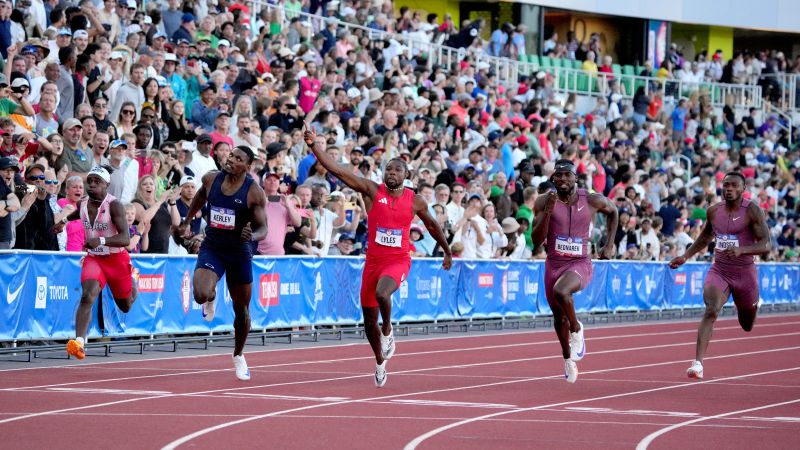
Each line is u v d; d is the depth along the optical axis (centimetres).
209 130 3391
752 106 7175
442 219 3528
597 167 5003
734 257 2280
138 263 2577
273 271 2920
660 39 7462
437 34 5712
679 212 5062
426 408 1792
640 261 4441
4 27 3044
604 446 1463
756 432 1597
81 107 2908
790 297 5350
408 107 4378
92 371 2228
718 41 7994
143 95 3206
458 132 4481
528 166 4316
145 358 2528
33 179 2462
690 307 4834
